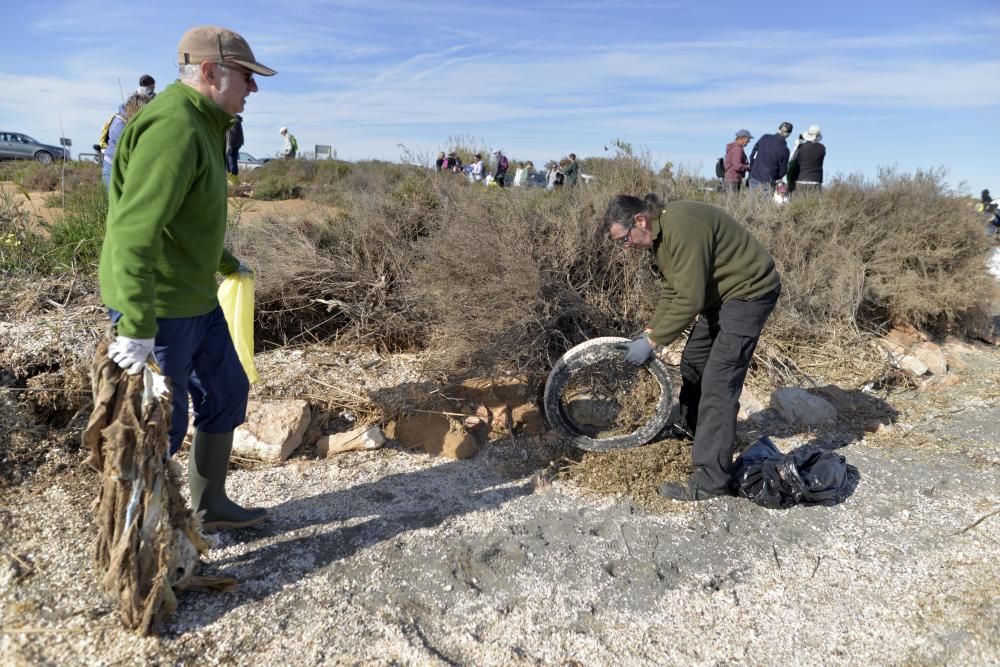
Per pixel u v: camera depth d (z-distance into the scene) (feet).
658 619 9.20
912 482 13.05
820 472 12.10
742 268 11.39
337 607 8.91
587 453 13.32
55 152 73.67
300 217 19.74
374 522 10.89
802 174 30.25
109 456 7.73
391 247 18.08
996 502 12.36
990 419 16.16
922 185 23.77
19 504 10.24
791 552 10.78
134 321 7.39
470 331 15.40
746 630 9.04
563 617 9.13
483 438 13.76
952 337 23.07
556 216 18.83
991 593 9.77
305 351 15.99
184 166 7.59
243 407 9.93
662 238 11.48
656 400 14.16
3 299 14.66
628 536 10.98
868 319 21.94
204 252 8.45
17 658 7.57
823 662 8.54
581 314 17.20
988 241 23.65
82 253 17.22
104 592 8.59
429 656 8.18
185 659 7.82
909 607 9.52
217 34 8.13
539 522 11.23
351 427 13.61
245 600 8.88
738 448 14.26
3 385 12.10
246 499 11.21
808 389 17.49
